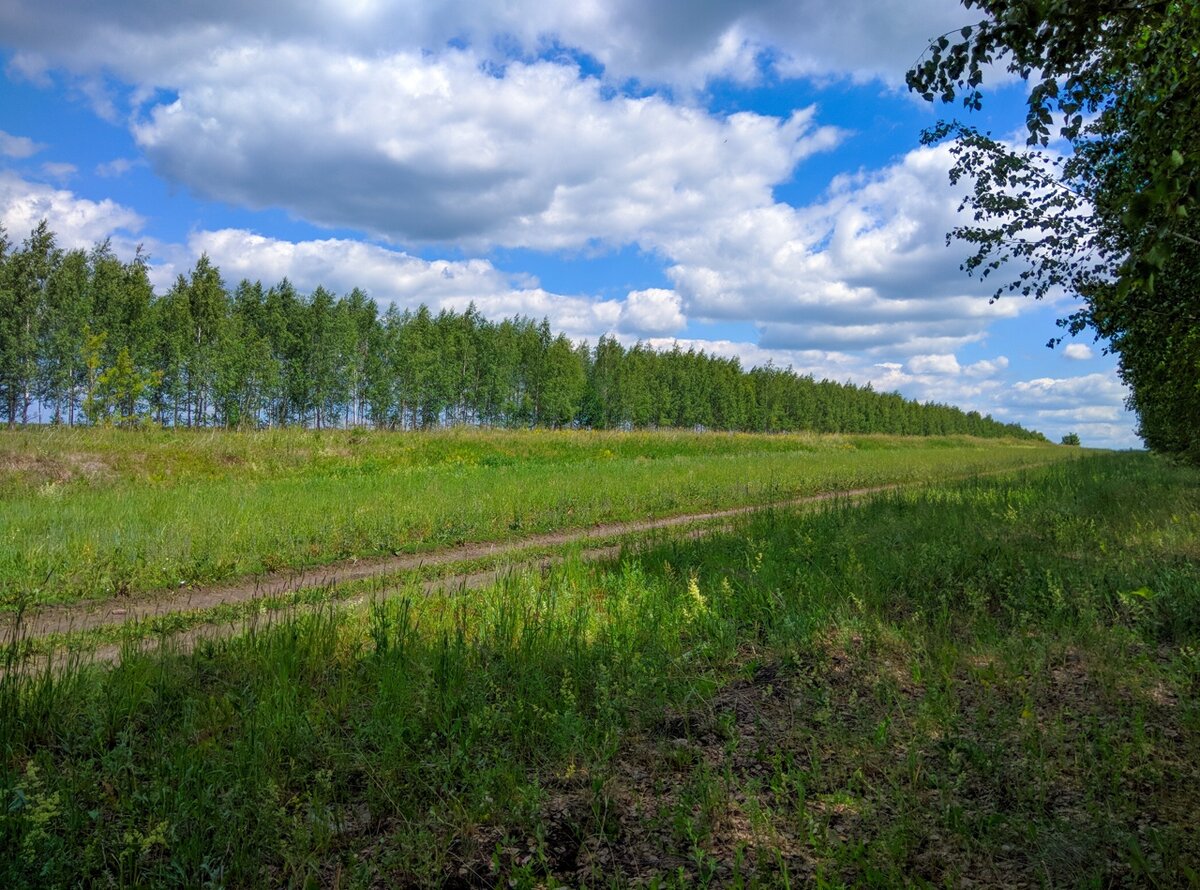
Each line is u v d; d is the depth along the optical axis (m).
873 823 3.20
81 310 38.06
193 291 44.72
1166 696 4.50
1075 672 4.97
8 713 4.04
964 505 13.42
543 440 31.02
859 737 4.01
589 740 4.01
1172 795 3.33
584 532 12.93
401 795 3.52
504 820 3.36
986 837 3.08
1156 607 5.83
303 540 10.70
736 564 8.29
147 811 3.29
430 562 10.27
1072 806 3.30
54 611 7.38
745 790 3.33
